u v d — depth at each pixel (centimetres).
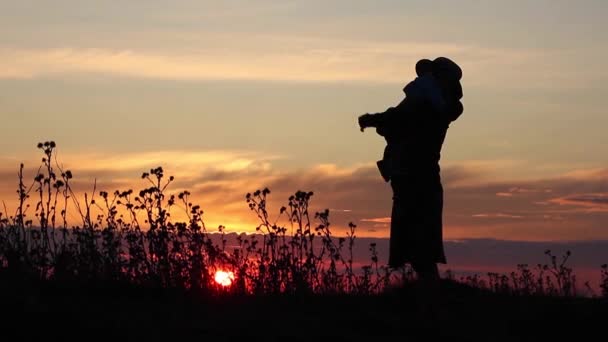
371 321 963
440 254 988
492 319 1065
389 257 998
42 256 1045
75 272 1057
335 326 940
